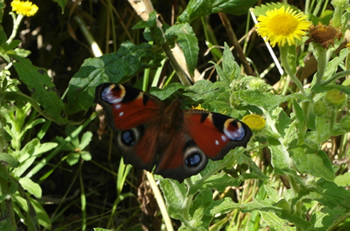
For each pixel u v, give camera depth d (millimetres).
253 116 491
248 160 500
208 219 524
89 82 534
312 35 479
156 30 541
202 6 545
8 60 531
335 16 504
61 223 652
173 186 512
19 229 604
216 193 625
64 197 644
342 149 602
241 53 608
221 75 522
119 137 485
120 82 550
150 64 544
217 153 475
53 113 531
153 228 623
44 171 669
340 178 561
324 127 486
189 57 532
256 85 507
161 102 486
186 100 532
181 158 480
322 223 518
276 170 491
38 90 528
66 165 669
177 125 481
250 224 586
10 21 664
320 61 481
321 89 477
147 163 484
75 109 535
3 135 536
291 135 499
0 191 531
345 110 590
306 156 483
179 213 511
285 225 524
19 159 590
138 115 486
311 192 498
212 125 475
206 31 654
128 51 541
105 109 483
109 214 661
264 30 485
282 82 613
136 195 657
